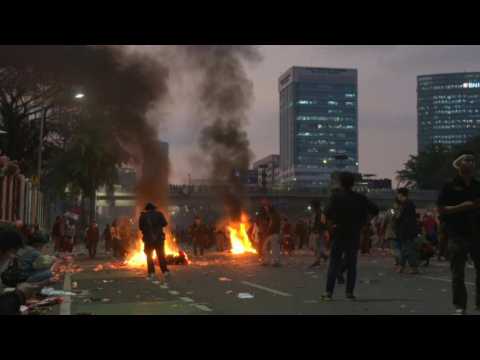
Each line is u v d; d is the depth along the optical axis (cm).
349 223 942
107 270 1722
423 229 2223
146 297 1007
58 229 3011
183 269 1750
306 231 3809
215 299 968
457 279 764
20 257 913
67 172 4269
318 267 1820
